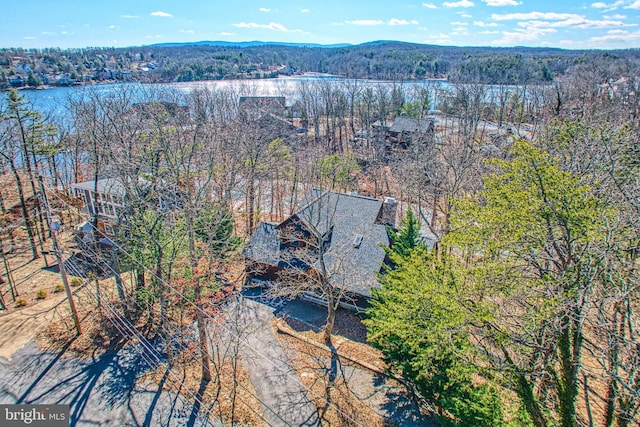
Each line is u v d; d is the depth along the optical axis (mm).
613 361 13531
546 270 13969
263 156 40906
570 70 114250
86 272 31312
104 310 26438
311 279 25516
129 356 22547
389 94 109375
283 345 24031
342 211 30672
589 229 12344
